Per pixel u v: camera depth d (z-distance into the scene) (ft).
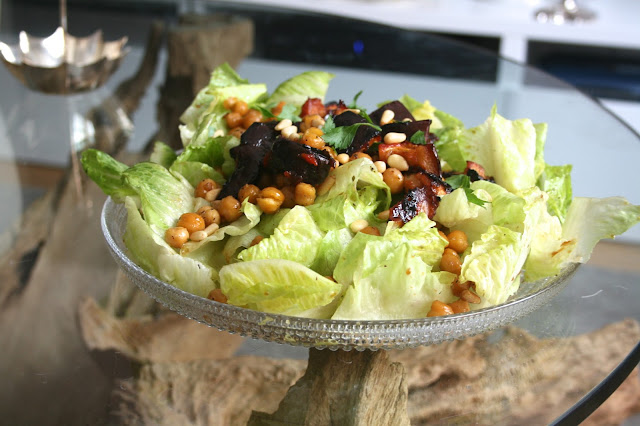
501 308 1.63
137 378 1.67
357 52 2.78
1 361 1.72
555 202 2.04
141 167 1.93
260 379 1.67
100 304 1.85
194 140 2.08
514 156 2.02
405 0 4.88
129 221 1.83
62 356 1.73
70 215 2.11
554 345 1.74
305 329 1.60
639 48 4.48
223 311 1.62
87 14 2.83
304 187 1.84
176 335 1.77
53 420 1.60
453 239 1.80
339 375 1.67
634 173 2.24
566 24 4.47
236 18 2.93
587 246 1.86
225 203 1.86
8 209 2.12
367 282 1.69
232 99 2.21
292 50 2.77
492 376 1.68
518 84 2.63
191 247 1.80
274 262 1.68
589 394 1.63
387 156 1.91
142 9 2.94
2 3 2.79
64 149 2.34
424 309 1.71
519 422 1.59
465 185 1.89
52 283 1.91
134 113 2.46
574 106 2.53
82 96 2.54
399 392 1.64
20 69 2.51
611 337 1.76
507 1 4.90
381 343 1.61
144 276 1.69
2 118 2.46
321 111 2.11
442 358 1.72
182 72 2.63
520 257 1.76
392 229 1.79
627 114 4.39
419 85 2.59
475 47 2.83
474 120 2.43
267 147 1.93
